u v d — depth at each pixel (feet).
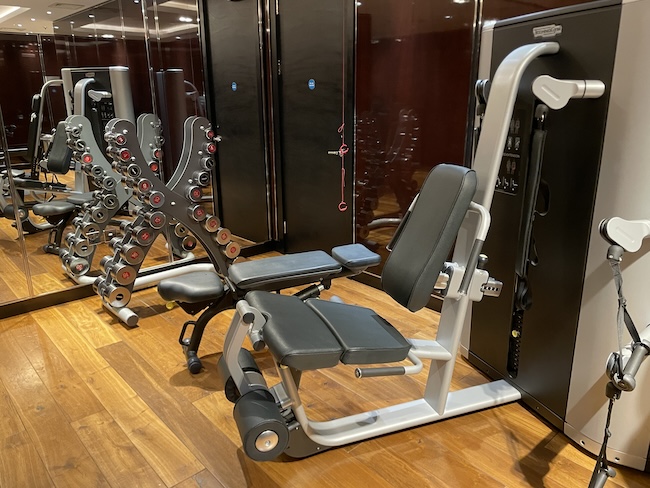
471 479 5.97
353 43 11.19
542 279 6.70
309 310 6.50
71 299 11.46
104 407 7.46
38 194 11.01
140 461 6.35
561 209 6.29
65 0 10.59
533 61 6.45
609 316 5.80
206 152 10.44
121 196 11.78
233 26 13.24
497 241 7.42
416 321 10.19
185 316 10.62
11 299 10.82
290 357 5.35
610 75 5.47
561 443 6.56
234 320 6.15
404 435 6.77
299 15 12.24
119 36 11.60
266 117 13.99
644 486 5.78
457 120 9.58
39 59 10.62
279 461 6.32
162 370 8.48
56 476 6.11
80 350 9.18
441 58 9.59
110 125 9.55
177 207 10.18
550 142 6.37
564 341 6.43
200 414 7.28
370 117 11.32
